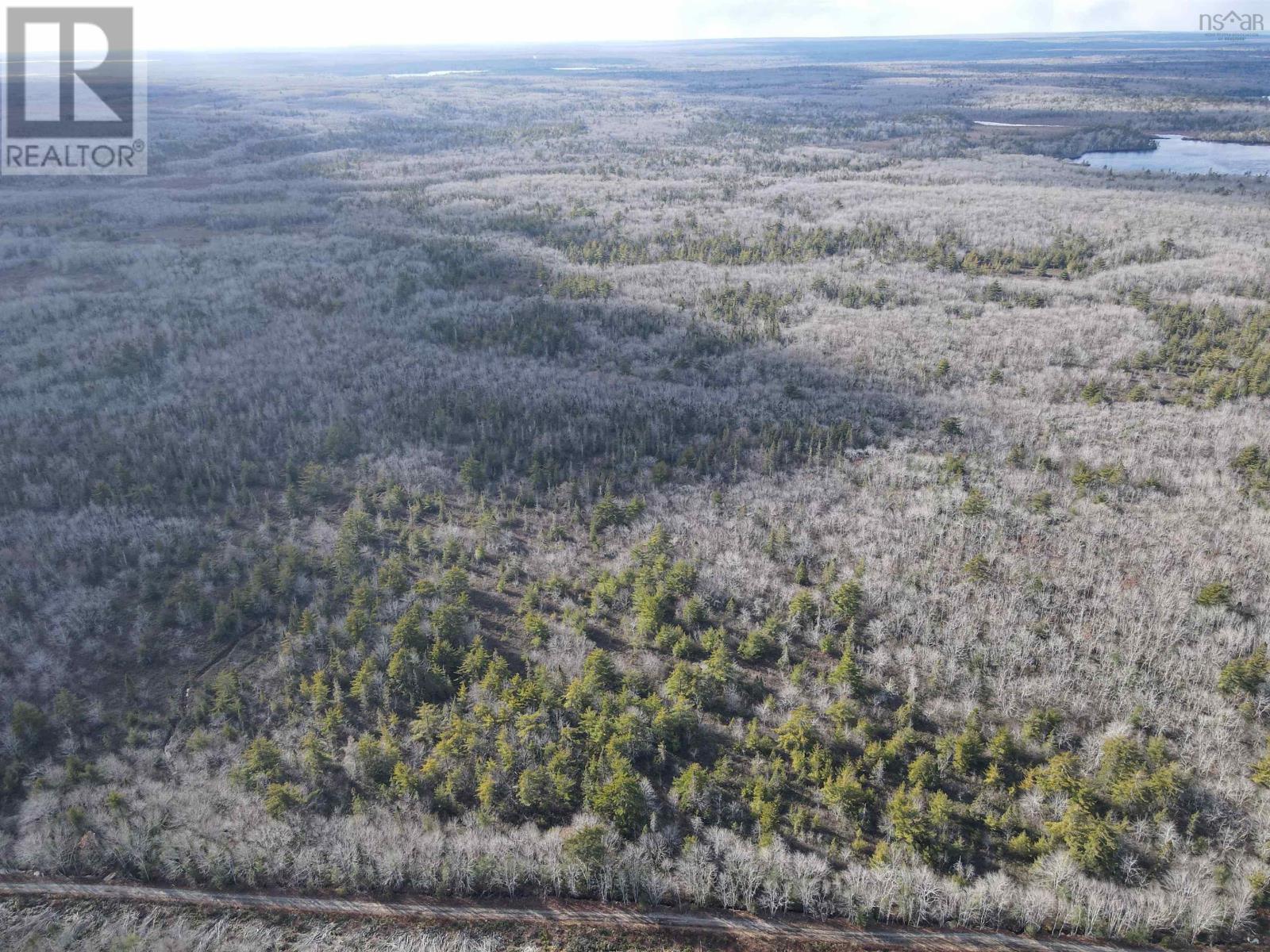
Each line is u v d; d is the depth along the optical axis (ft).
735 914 160.25
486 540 271.28
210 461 309.22
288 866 169.58
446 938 157.38
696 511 281.33
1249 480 285.84
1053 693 201.05
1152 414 334.24
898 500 282.15
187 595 241.96
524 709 197.88
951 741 185.16
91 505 284.00
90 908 165.17
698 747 192.24
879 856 162.61
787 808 177.47
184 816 178.81
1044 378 369.30
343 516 287.28
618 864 164.04
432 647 216.54
